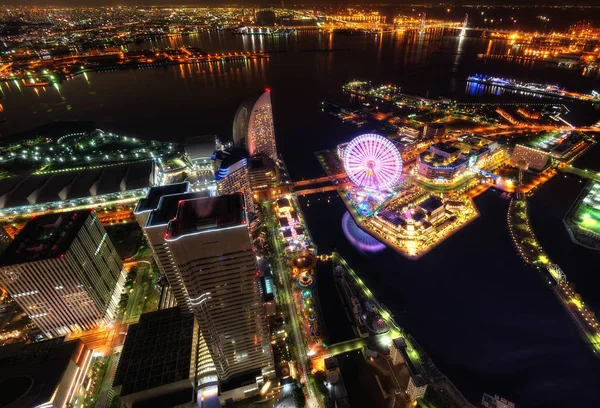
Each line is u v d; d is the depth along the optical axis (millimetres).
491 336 155000
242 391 136000
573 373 139500
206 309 114500
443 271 190000
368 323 160500
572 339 152250
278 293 182125
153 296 186250
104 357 155625
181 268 102812
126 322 172250
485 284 181000
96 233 168875
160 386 125188
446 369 142625
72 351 137625
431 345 152000
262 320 123875
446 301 172500
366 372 143375
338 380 140000
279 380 140750
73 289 150875
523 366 142625
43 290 147125
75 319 161125
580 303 167750
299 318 167750
